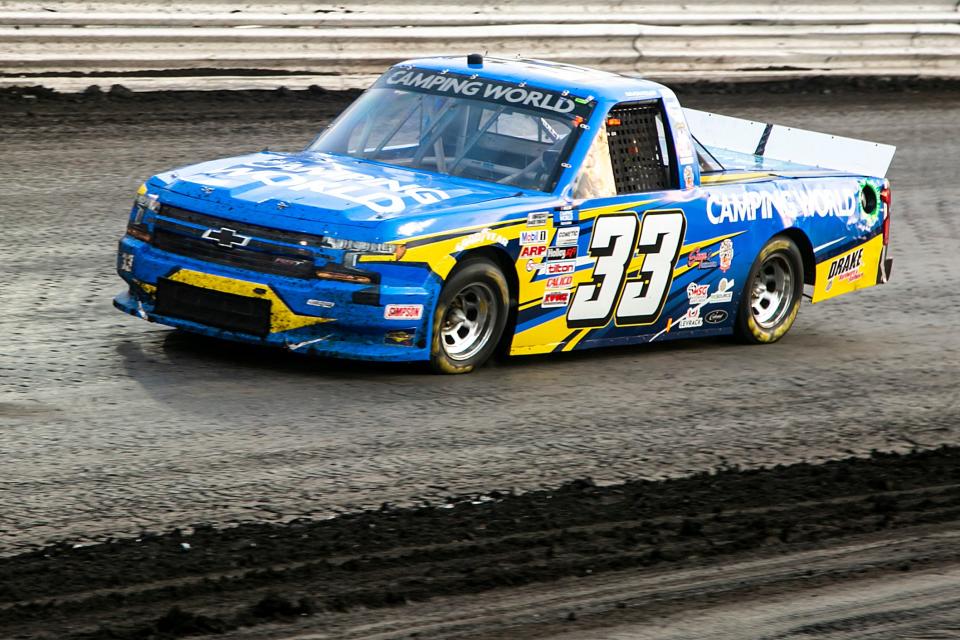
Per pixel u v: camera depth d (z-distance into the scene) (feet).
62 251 91.50
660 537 53.78
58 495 53.21
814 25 179.63
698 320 84.94
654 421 69.77
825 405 75.82
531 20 158.30
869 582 50.85
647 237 80.07
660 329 82.84
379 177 75.92
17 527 50.14
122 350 72.38
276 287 68.28
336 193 72.08
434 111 80.79
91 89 130.72
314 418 64.49
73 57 132.05
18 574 46.09
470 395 70.44
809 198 90.48
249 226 69.36
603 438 66.28
